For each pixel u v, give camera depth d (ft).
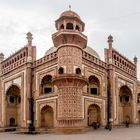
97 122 66.59
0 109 80.64
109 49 74.23
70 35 56.18
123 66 80.53
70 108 52.16
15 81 75.56
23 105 70.38
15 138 44.68
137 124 84.02
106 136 44.32
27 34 72.23
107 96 71.15
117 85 75.41
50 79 66.64
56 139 39.93
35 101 67.72
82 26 62.49
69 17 58.95
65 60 55.16
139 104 94.17
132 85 85.25
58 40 58.03
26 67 70.74
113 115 70.74
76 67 55.52
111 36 74.69
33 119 67.36
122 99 83.56
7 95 79.51
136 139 38.63
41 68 67.82
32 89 69.36
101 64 70.90
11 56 79.15
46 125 64.39
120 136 44.16
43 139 40.70
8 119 78.13
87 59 65.10
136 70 88.84
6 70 81.25
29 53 70.90
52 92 63.05
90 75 65.92
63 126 52.03
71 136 45.11
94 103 65.26
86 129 59.47
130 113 82.84
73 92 52.80
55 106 60.64
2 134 57.62
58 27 60.54
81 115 53.67
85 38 59.77
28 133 58.65
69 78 52.21
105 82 71.46
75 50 56.13
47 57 66.39
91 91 68.28
